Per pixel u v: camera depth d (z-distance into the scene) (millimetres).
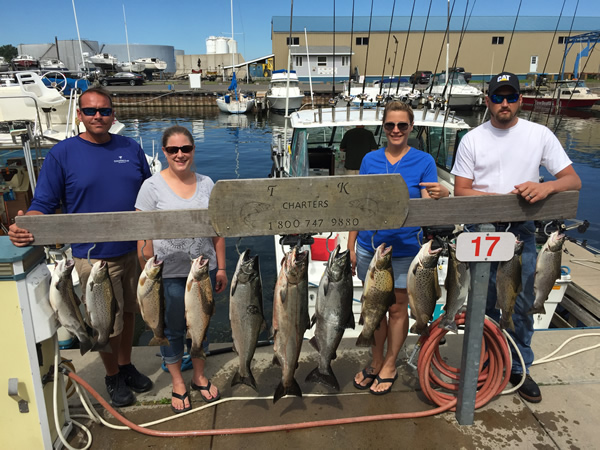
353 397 3016
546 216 2463
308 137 6395
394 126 2732
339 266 2471
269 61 53188
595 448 2584
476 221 2426
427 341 2783
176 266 2736
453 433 2689
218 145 21453
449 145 6078
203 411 2885
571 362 3381
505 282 2678
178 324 2801
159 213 2246
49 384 2529
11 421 2404
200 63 64188
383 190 2307
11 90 8375
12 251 2227
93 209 2816
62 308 2377
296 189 2260
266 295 6895
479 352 2617
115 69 52125
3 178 6594
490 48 43062
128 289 2982
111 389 2949
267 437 2666
